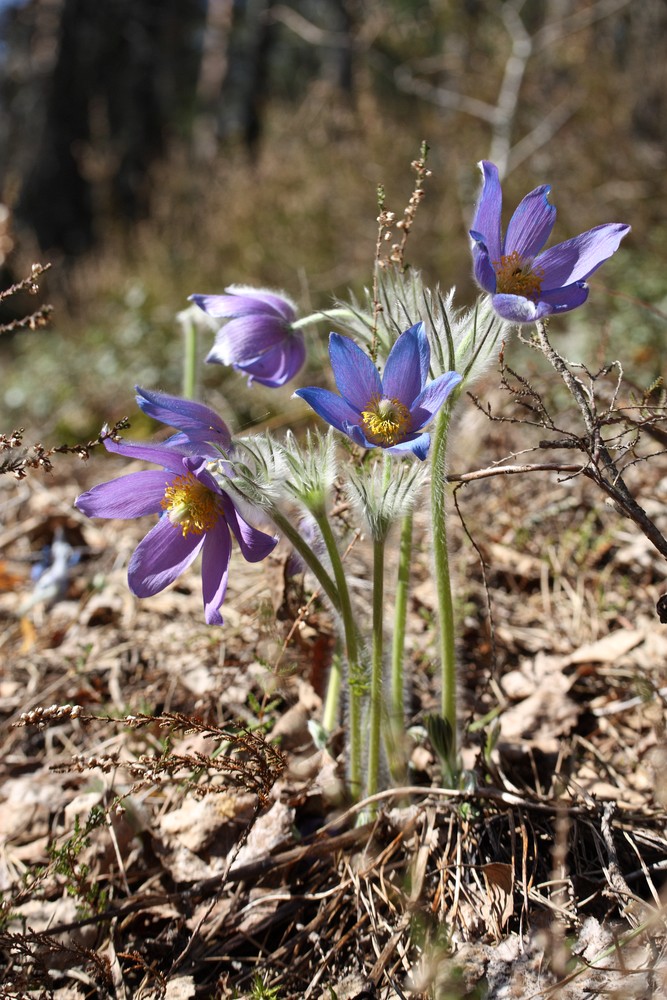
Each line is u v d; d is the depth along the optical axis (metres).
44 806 0.47
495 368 0.43
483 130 1.54
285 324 0.46
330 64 2.58
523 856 0.41
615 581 0.57
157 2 3.14
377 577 0.40
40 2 2.74
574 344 0.97
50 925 0.42
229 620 0.56
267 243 1.48
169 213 1.73
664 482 0.58
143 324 1.44
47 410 1.34
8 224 0.62
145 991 0.40
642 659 0.51
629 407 0.43
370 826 0.43
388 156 1.49
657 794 0.43
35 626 0.60
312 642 0.51
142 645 0.56
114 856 0.45
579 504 0.60
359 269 1.37
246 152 1.86
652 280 1.09
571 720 0.48
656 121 1.40
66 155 2.69
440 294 0.41
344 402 0.39
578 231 1.30
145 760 0.40
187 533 0.41
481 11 1.68
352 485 0.40
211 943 0.42
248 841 0.44
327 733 0.45
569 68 1.57
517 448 0.64
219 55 2.82
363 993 0.39
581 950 0.39
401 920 0.41
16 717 0.52
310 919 0.42
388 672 0.46
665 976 0.36
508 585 0.58
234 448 0.41
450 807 0.43
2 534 0.69
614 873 0.40
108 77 2.92
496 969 0.39
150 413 0.40
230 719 0.50
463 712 0.50
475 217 0.39
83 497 0.41
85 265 1.80
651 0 1.57
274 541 0.39
